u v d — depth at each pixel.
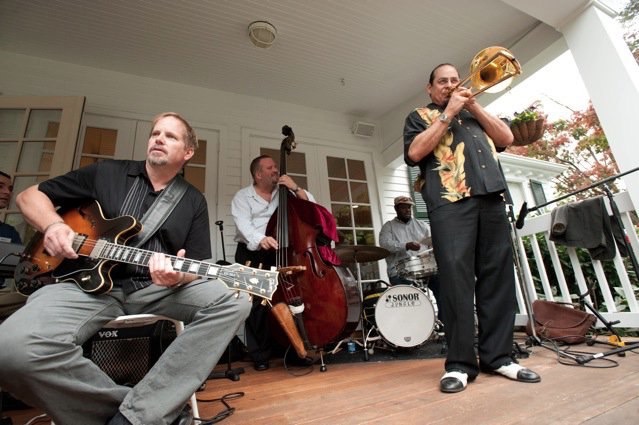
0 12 2.85
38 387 0.88
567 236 2.58
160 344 1.85
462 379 1.36
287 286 2.12
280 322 1.98
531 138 3.24
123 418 0.93
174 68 3.67
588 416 0.93
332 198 4.43
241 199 2.75
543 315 2.48
